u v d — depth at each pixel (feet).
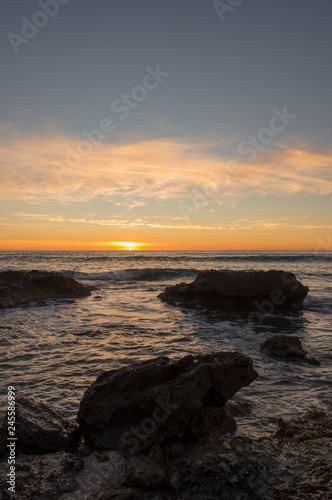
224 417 17.80
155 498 12.71
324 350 33.19
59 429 15.93
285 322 47.52
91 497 12.46
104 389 17.34
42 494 12.33
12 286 61.67
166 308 57.62
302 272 126.11
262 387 23.65
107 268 146.72
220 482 12.50
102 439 16.22
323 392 22.70
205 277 61.93
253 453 14.37
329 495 10.82
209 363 18.61
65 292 69.00
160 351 31.89
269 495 12.15
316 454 13.94
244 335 38.91
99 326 42.34
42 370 26.14
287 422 17.42
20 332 38.19
